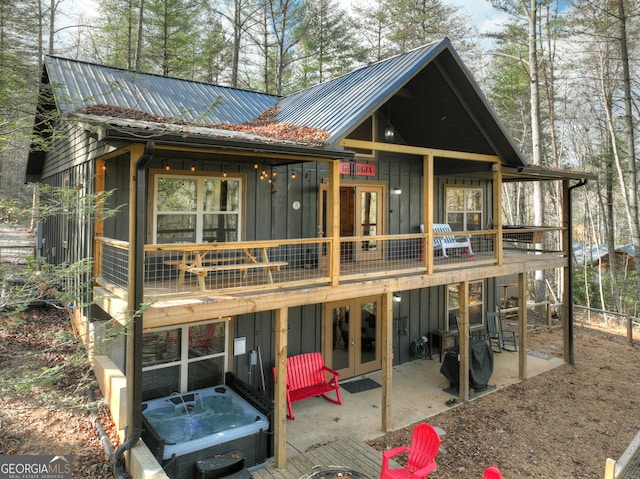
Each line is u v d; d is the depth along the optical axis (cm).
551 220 2923
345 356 990
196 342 786
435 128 1035
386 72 859
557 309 1695
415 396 898
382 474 545
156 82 1038
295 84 2456
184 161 778
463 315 881
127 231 745
